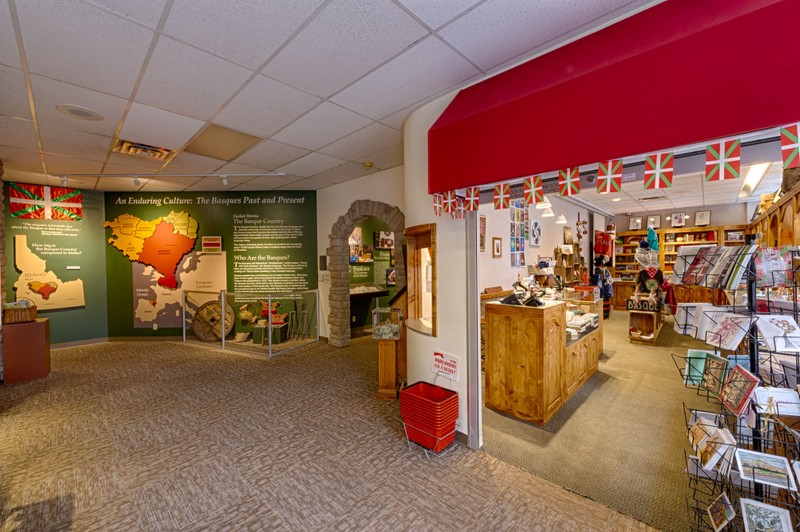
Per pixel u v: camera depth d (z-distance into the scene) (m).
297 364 5.00
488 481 2.34
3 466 2.54
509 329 3.27
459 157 2.41
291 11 1.84
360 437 2.93
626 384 4.11
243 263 6.49
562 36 2.08
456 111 2.56
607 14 1.89
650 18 1.76
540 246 7.18
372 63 2.35
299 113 3.12
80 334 6.14
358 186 5.62
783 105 1.30
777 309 2.09
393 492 2.24
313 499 2.18
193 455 2.68
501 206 2.26
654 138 1.59
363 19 1.91
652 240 6.21
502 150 2.15
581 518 2.00
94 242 6.25
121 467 2.53
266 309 6.23
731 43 1.42
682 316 2.05
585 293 5.26
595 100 1.77
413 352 3.24
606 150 1.73
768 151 1.49
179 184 5.88
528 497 2.18
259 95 2.78
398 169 4.97
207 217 6.48
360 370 4.72
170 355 5.49
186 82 2.57
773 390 1.51
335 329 6.02
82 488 2.30
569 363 3.66
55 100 2.81
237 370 4.73
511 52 2.24
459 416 2.81
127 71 2.41
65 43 2.08
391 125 3.43
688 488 2.24
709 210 9.03
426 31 2.03
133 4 1.76
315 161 4.62
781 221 3.78
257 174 5.27
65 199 5.93
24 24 1.90
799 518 1.45
